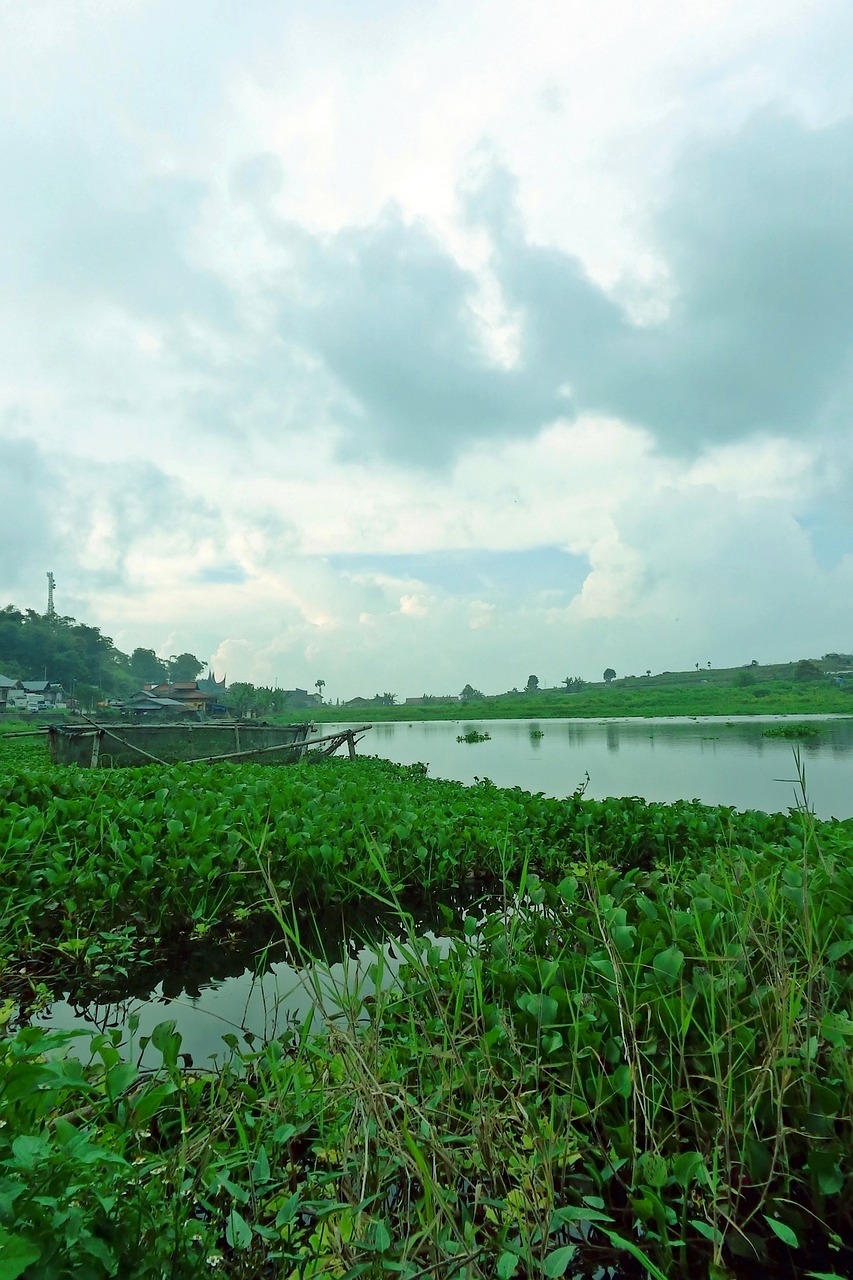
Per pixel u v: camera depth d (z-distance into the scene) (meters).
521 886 4.20
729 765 22.59
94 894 5.96
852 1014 3.03
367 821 7.95
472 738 40.16
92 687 119.38
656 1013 3.00
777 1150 2.49
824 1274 2.26
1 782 8.71
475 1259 2.17
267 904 3.34
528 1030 3.18
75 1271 1.68
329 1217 2.34
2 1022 3.90
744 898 3.79
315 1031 4.11
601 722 66.94
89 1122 2.43
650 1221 2.57
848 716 66.38
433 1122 2.73
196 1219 2.39
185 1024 4.55
